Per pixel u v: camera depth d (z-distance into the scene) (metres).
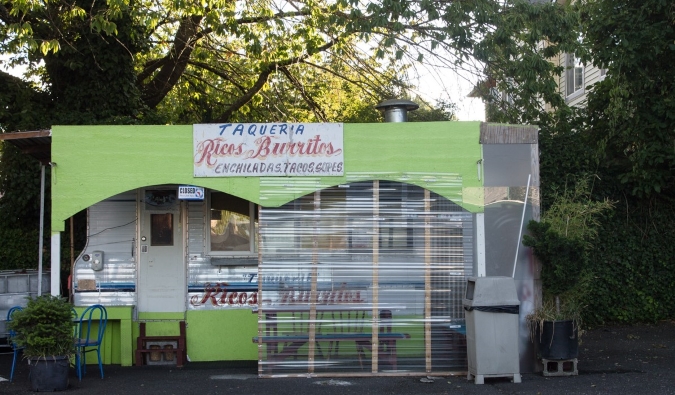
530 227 9.02
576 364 8.93
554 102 12.95
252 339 9.62
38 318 8.38
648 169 11.77
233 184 8.98
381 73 15.62
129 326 9.98
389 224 9.07
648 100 11.91
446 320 9.04
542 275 9.05
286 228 9.01
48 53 13.34
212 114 18.56
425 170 9.08
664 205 12.65
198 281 10.27
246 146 8.99
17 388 8.55
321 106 17.31
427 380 8.70
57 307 8.51
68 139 8.96
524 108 13.21
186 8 13.85
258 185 8.98
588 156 12.13
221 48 16.81
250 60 16.78
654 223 12.60
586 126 12.91
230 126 8.99
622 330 12.10
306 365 8.98
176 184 9.75
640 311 12.55
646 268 12.58
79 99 13.70
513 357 8.51
